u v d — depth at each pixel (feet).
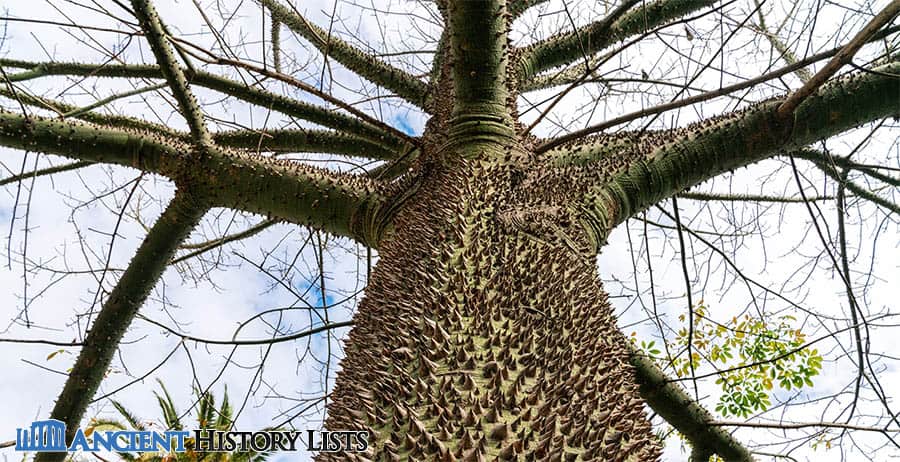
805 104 10.54
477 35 11.31
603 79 11.80
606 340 6.88
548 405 5.08
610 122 10.59
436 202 9.32
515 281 7.04
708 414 13.46
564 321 6.60
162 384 15.72
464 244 7.82
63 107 14.56
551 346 6.03
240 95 13.83
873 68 10.57
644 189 10.71
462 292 6.75
